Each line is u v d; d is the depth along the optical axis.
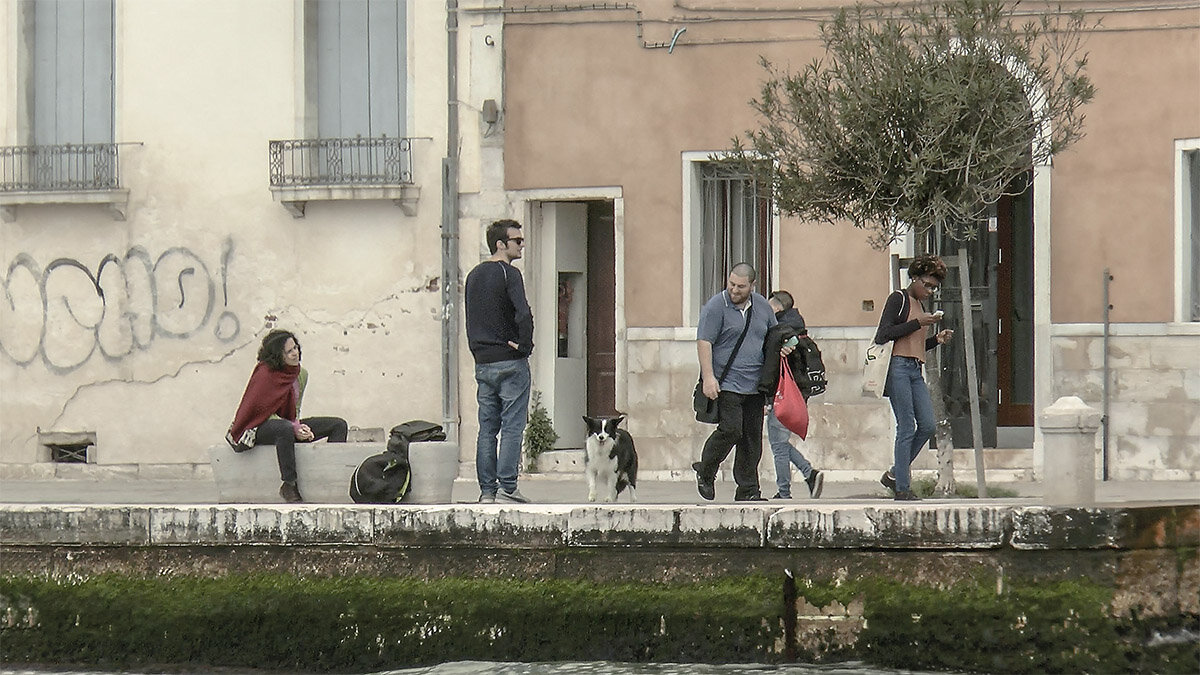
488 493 23.61
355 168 34.34
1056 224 30.50
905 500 23.73
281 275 34.66
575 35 33.03
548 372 33.47
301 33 34.69
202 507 21.97
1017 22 30.47
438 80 33.91
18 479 35.44
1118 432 30.20
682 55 32.50
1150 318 30.11
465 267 33.69
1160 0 30.09
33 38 36.00
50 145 35.62
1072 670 20.06
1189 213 30.14
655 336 32.56
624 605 21.00
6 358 35.69
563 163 33.12
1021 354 31.41
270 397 23.58
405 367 34.09
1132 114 30.22
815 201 25.56
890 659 20.59
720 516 20.81
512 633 21.27
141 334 35.22
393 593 21.48
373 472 22.80
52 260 35.59
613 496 24.45
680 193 32.53
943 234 31.59
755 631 20.80
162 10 35.22
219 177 34.94
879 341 24.69
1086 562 20.05
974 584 20.27
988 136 24.83
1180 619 20.45
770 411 26.27
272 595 21.75
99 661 22.34
